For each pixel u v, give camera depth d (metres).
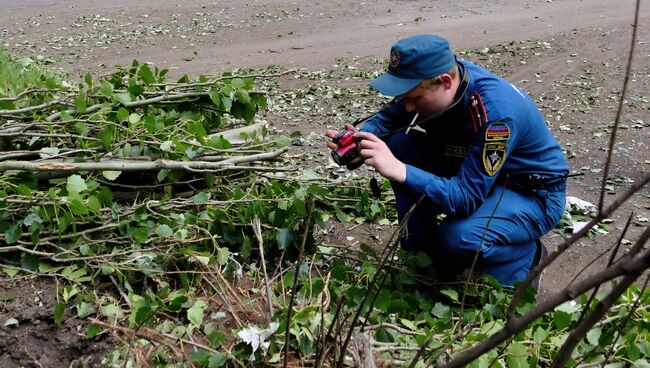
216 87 4.34
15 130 3.73
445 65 2.97
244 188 3.90
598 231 4.09
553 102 7.17
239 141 4.34
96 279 3.16
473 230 3.08
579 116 6.65
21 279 3.13
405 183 3.01
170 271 3.22
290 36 11.07
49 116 4.09
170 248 3.24
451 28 11.30
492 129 2.96
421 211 3.32
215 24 12.02
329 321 2.62
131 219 3.31
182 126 4.04
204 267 3.19
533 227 3.20
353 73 8.55
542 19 11.79
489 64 8.87
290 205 3.41
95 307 2.96
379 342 2.61
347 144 3.16
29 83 6.43
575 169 5.21
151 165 3.54
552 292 3.44
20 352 2.82
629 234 4.07
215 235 3.33
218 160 3.81
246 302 2.94
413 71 2.97
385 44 10.31
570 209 4.38
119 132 3.81
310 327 2.50
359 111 6.93
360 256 3.38
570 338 1.29
